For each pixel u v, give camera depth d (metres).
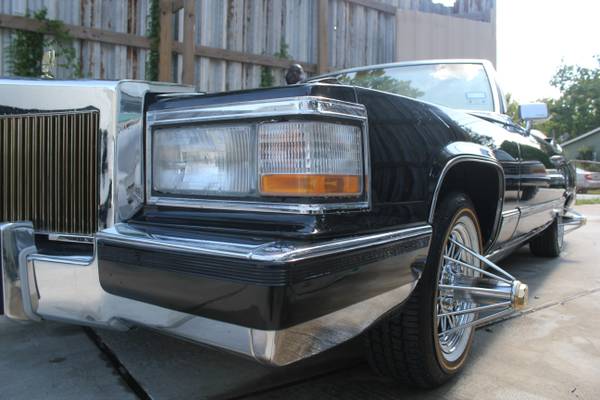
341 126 1.61
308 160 1.51
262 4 7.30
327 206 1.53
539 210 3.74
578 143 45.19
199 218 1.70
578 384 2.37
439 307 2.28
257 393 2.23
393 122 1.87
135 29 6.37
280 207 1.53
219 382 2.33
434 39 9.22
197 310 1.52
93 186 2.08
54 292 1.98
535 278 4.38
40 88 2.16
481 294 2.34
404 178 1.86
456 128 2.32
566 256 5.40
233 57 7.01
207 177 1.70
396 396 2.22
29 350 2.64
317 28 7.68
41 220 2.26
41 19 5.68
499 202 2.67
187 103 1.76
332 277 1.49
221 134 1.67
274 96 1.56
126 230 1.78
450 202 2.25
